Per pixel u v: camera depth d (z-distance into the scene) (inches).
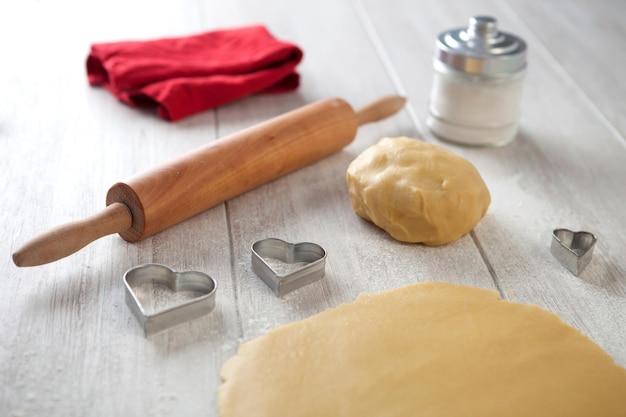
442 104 31.7
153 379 20.5
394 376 20.4
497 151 31.6
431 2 45.5
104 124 31.6
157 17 41.7
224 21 41.6
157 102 32.6
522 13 44.8
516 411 19.7
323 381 20.2
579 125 33.8
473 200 25.5
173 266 24.2
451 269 24.7
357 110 31.4
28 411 19.6
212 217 26.5
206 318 22.4
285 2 44.6
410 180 25.3
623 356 21.9
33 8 41.8
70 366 20.7
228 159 26.5
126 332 21.8
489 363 20.9
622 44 41.7
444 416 19.5
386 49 39.6
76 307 22.5
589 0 47.4
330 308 22.5
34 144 29.8
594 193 29.1
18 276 23.4
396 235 25.6
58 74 35.4
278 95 35.0
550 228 26.9
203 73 33.7
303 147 28.5
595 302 23.8
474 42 31.0
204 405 20.0
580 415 19.8
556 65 38.9
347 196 28.1
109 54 33.9
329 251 25.2
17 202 26.5
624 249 26.1
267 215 26.8
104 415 19.6
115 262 24.2
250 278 23.9
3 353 21.0
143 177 24.7
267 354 20.9
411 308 22.5
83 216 26.2
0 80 34.4
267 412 19.4
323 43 39.9
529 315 22.5
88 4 42.8
